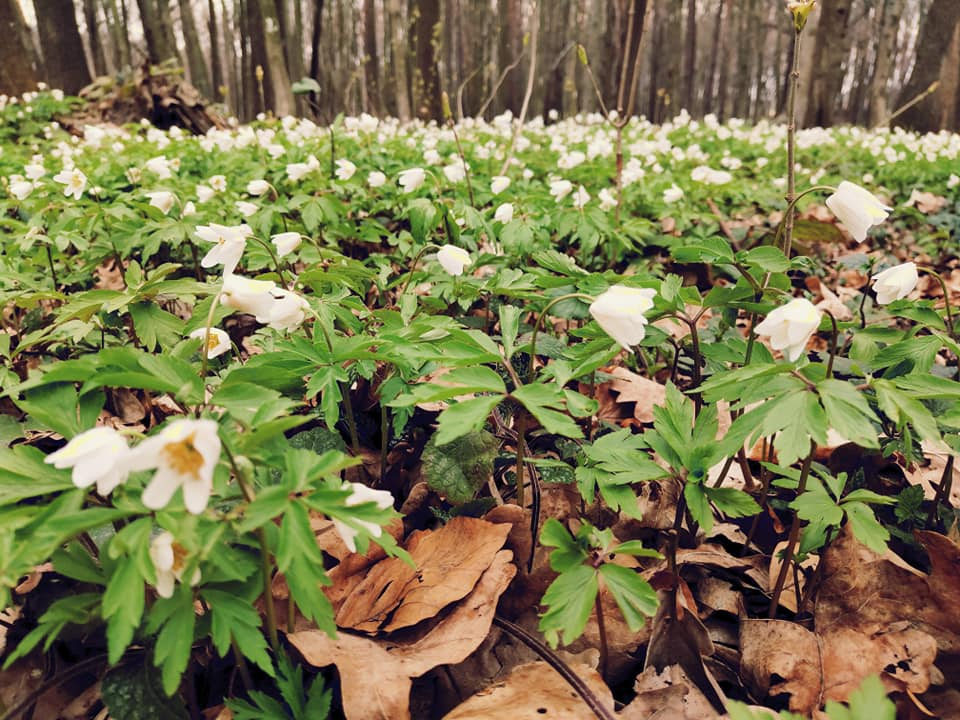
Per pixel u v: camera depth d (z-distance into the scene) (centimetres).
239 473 16
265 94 226
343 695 19
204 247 47
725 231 63
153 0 268
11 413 34
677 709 20
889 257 71
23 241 40
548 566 24
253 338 31
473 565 23
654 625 22
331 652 20
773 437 28
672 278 26
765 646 22
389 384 25
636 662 22
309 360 24
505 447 30
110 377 18
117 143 89
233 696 20
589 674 21
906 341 24
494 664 22
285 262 39
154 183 59
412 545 25
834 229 51
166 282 27
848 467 31
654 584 24
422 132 121
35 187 54
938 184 99
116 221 46
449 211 45
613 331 21
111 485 15
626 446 22
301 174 52
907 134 172
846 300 54
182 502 16
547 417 19
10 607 22
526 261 45
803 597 24
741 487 31
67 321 29
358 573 24
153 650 18
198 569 15
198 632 16
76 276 42
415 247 43
